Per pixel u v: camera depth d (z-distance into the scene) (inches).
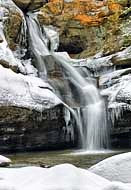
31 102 464.1
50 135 485.1
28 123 461.1
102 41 724.7
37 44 669.9
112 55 645.3
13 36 592.7
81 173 114.4
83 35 747.4
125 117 516.1
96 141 511.5
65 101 545.3
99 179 117.1
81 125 509.0
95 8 759.1
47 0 754.8
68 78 587.8
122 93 527.5
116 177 154.0
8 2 616.1
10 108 447.8
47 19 734.5
